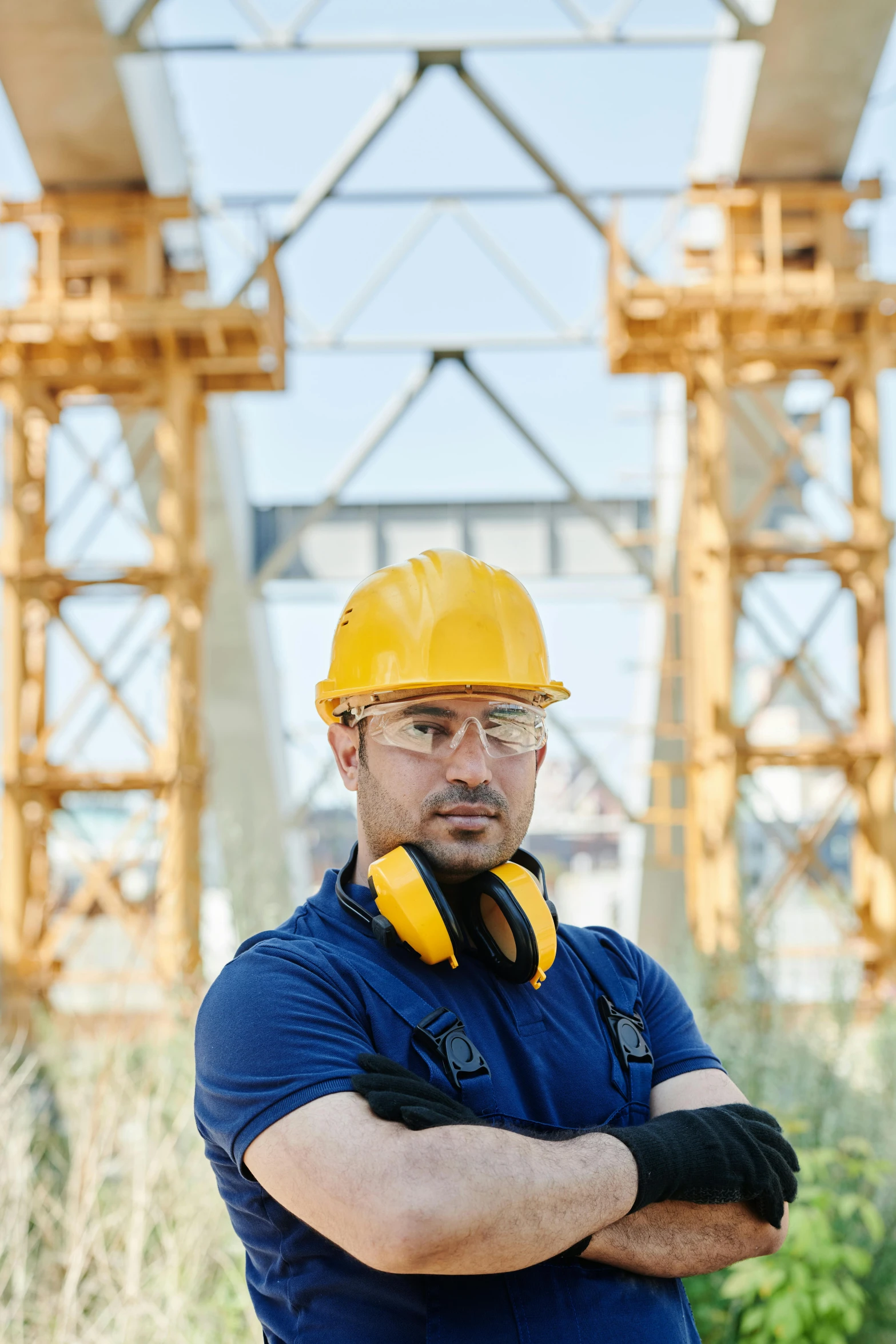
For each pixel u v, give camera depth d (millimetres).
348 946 1660
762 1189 1529
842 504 11883
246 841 6160
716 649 11602
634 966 1856
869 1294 4172
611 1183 1449
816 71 10930
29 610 11859
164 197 11680
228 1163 1555
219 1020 1546
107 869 11125
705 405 11859
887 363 11789
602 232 12695
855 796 11672
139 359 11773
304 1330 1488
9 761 11234
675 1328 1542
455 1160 1375
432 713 1660
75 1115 5387
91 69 10531
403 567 1771
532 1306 1455
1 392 11742
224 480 14141
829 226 11805
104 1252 4141
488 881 1631
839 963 6691
